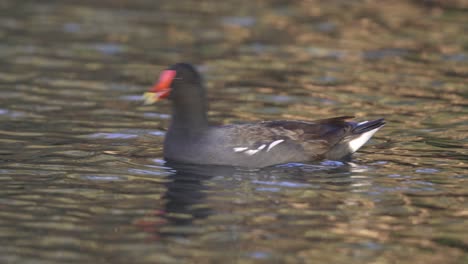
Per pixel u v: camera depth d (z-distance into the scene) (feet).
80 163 48.70
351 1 107.14
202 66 76.74
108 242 36.60
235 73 74.43
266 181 45.42
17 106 62.08
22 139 53.67
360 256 35.53
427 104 64.49
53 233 37.60
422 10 101.40
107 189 44.01
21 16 96.73
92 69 75.05
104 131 56.18
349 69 76.02
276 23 95.61
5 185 44.34
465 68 76.23
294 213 40.63
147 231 37.99
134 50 82.74
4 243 36.32
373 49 83.71
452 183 45.55
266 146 47.78
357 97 66.64
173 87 48.24
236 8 104.06
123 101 64.90
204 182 45.11
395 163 49.34
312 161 48.98
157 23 95.30
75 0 107.55
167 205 41.55
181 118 48.75
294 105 64.23
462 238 37.76
